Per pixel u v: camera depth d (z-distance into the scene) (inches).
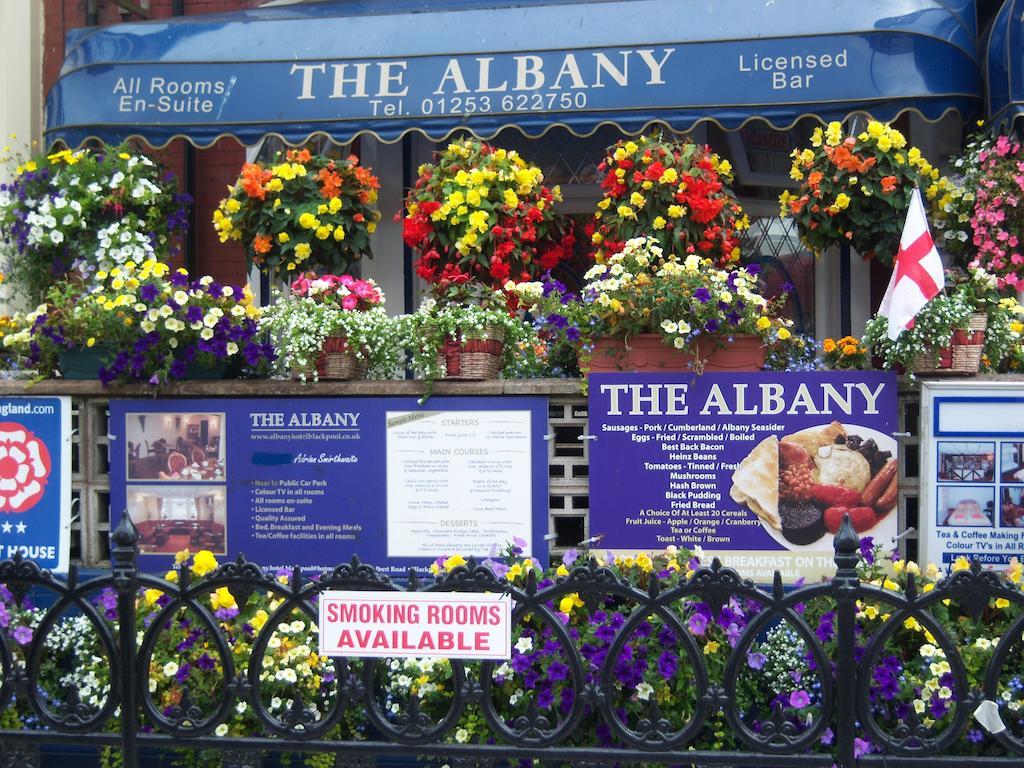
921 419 197.5
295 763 188.5
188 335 212.1
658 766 173.5
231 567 166.7
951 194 237.6
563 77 243.3
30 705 176.2
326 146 290.7
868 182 231.0
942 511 196.1
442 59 247.6
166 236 269.0
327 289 219.9
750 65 238.1
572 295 221.8
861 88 234.1
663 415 202.2
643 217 241.1
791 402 199.8
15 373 232.7
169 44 257.3
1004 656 157.9
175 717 168.6
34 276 260.8
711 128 285.0
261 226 246.4
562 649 162.9
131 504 213.6
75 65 259.3
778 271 287.3
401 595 161.9
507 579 172.6
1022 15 227.9
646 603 161.2
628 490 202.8
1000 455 195.2
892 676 177.6
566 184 291.4
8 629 192.1
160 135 253.3
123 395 215.0
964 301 202.8
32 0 303.3
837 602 160.2
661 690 178.9
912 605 157.6
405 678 184.2
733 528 201.0
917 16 236.1
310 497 210.1
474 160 245.1
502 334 211.3
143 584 167.3
